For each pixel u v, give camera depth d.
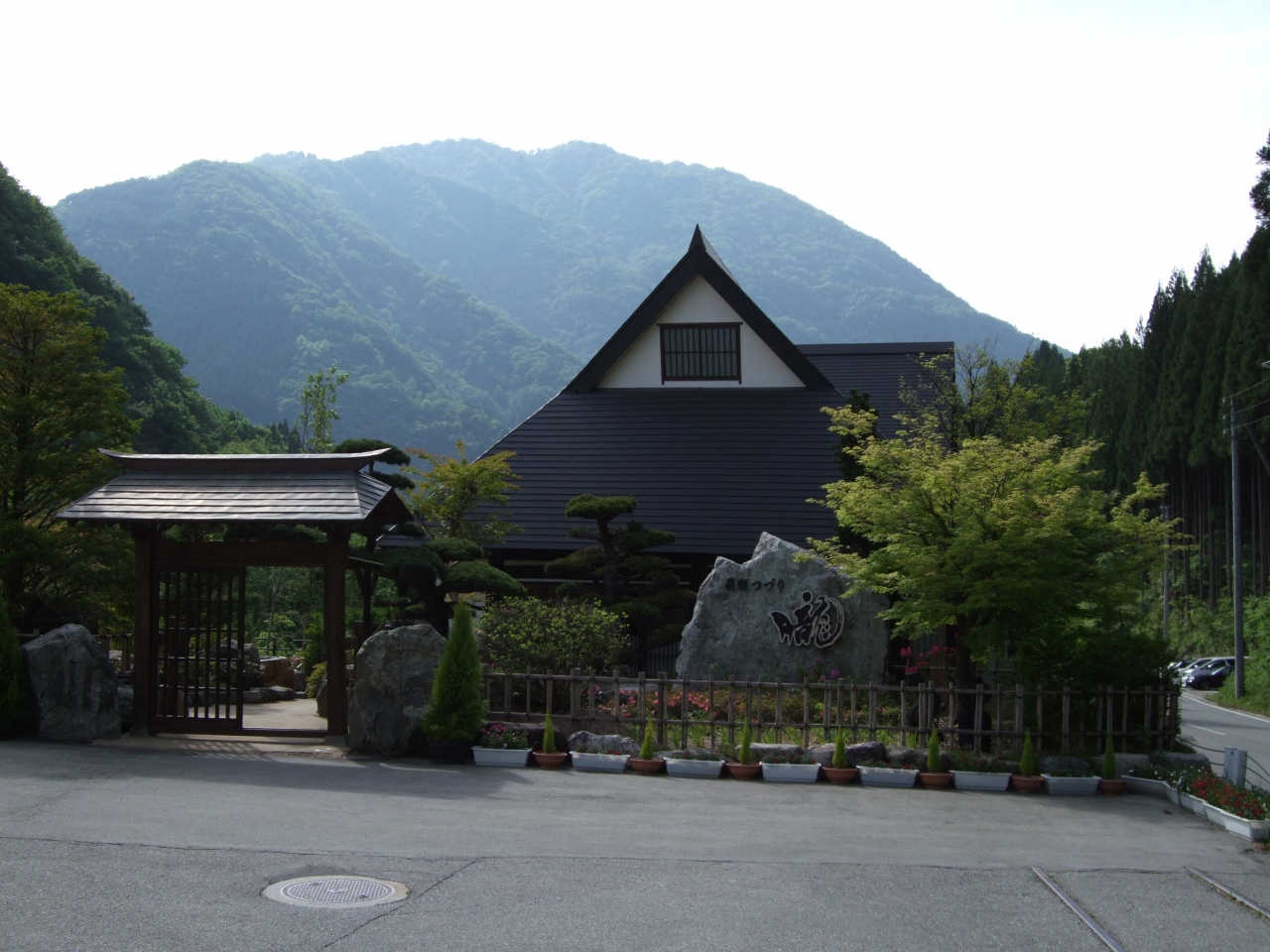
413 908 7.45
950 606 14.19
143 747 13.57
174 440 54.31
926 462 15.18
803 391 25.20
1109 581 14.52
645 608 17.77
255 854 8.61
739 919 7.56
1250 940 7.64
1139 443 51.91
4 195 56.88
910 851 9.84
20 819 9.38
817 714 15.49
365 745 13.70
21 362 16.31
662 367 25.80
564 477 23.38
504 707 14.73
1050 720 14.70
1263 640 40.12
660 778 13.04
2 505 16.23
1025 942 7.38
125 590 16.45
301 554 14.41
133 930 6.73
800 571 17.25
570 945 6.89
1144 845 10.52
